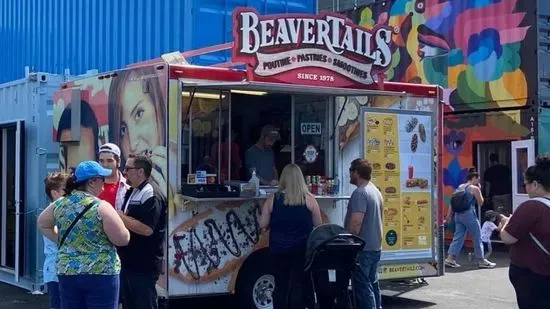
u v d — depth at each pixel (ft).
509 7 47.01
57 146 33.45
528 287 16.75
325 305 22.98
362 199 24.61
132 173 20.16
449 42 50.80
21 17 53.42
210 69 26.08
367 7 56.54
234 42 24.66
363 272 24.71
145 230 19.89
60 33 47.78
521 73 46.32
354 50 27.02
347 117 29.55
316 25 26.09
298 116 29.30
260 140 28.68
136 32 40.19
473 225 40.57
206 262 25.81
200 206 25.72
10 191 35.86
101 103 28.84
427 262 30.83
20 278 33.73
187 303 30.12
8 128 35.58
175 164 25.34
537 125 45.39
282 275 24.02
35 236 32.99
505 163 47.93
